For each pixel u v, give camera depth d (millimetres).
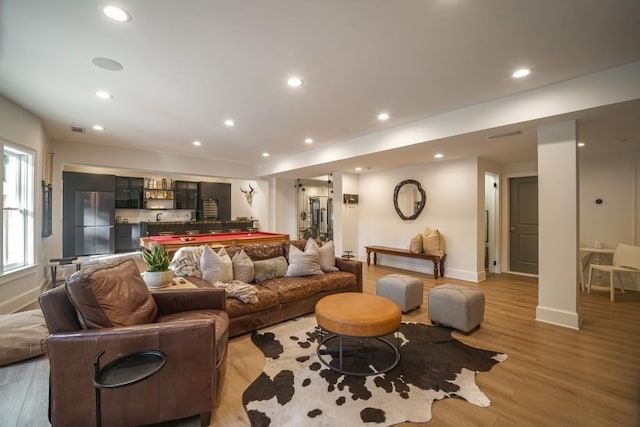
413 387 1989
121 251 8117
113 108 3426
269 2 1674
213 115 3660
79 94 3021
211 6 1705
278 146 5418
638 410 1762
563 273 2998
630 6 1700
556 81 2684
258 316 2893
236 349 2535
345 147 4969
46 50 2193
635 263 3996
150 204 8719
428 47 2152
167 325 1627
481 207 5082
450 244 5336
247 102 3215
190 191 9227
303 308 3295
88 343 1535
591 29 1921
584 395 1908
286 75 2598
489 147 4129
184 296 2291
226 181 9711
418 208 5801
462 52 2215
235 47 2160
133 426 1573
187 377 1624
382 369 2217
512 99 2990
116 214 8281
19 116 3396
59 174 4941
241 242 5109
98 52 2227
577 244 2918
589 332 2879
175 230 8203
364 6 1710
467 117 3336
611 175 4574
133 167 5590
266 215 7809
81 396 1538
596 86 2510
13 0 1625
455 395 1904
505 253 5707
